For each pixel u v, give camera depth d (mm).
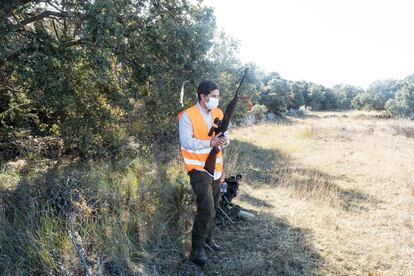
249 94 11586
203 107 3229
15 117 7289
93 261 3002
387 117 28797
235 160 7133
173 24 5973
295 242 3926
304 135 13250
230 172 6324
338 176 7312
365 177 7211
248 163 8219
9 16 5309
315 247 3873
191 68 6293
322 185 6086
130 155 6781
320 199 5434
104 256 3096
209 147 3105
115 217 3504
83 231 3223
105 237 3283
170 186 4250
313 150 10461
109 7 5156
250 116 19969
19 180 3744
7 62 5320
